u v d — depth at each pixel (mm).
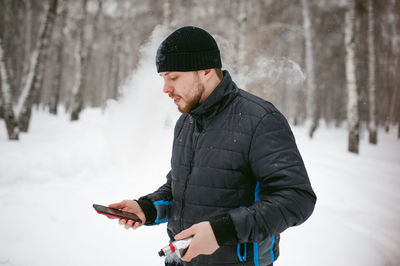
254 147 992
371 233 3277
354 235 3051
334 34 21125
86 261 2451
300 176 938
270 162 958
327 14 17281
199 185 1064
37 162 5012
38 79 8969
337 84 27656
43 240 2736
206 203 1050
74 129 10273
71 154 5660
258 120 1006
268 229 882
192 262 1099
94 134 7727
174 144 1249
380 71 23250
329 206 4043
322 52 22359
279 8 15445
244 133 1012
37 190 4008
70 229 2977
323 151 9086
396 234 3285
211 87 1081
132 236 2912
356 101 9945
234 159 1017
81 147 6242
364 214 3844
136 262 2469
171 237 1228
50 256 2494
